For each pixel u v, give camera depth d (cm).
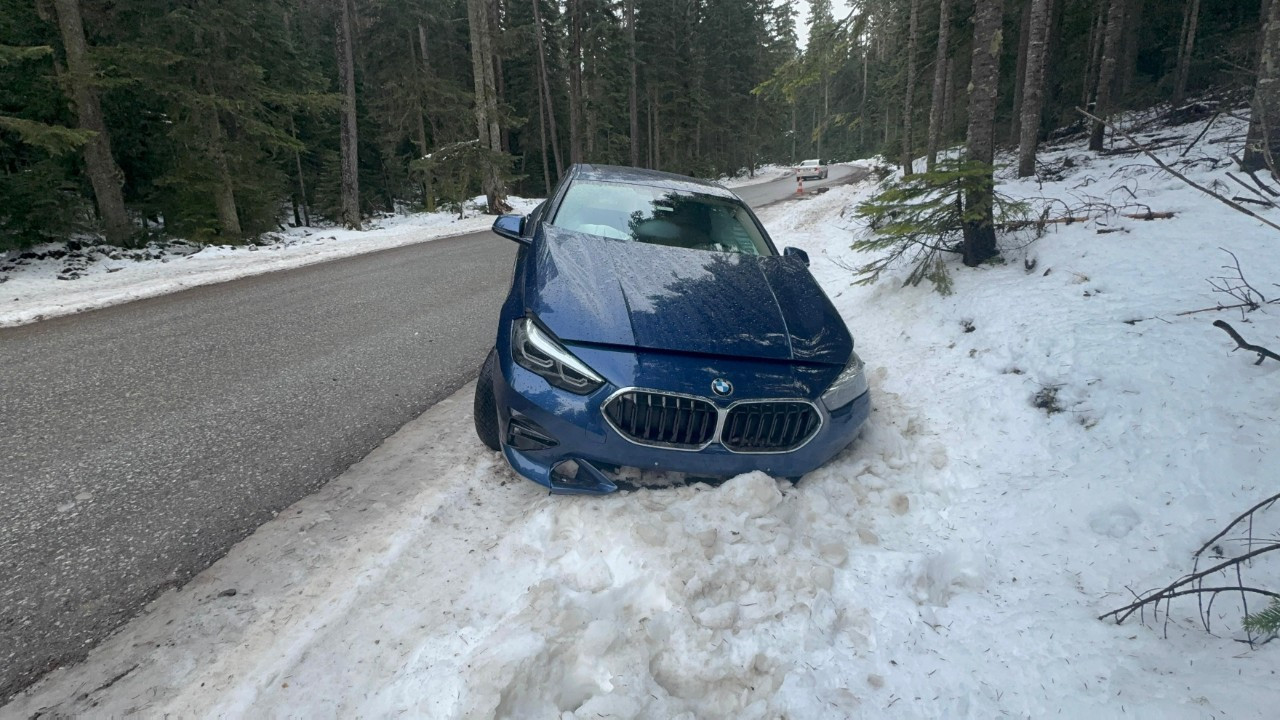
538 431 242
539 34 2838
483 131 2267
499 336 272
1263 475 240
